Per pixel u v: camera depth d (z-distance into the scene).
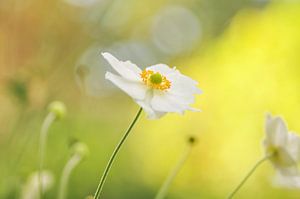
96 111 1.75
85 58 1.80
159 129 1.80
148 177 1.82
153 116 0.65
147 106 0.65
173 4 3.20
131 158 1.87
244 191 1.47
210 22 3.20
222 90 1.57
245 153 1.48
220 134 1.54
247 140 1.48
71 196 1.43
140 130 1.95
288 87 1.45
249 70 1.52
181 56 3.24
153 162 1.81
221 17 3.14
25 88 1.01
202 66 1.70
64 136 1.30
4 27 1.51
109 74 0.67
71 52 1.59
